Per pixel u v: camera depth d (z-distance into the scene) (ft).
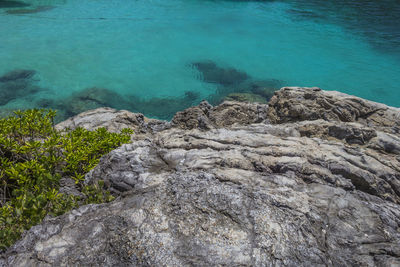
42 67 55.21
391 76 55.93
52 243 8.47
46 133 17.30
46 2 95.45
